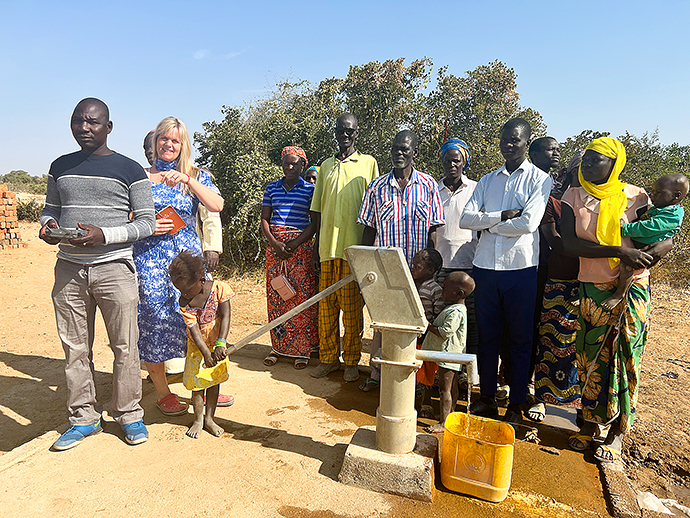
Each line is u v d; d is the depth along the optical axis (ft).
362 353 16.98
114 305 9.86
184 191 11.93
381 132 34.19
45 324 21.13
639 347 9.96
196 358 10.22
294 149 15.08
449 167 13.21
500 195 11.40
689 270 30.53
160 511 7.82
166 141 11.66
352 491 8.42
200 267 9.55
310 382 13.98
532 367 12.98
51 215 10.14
